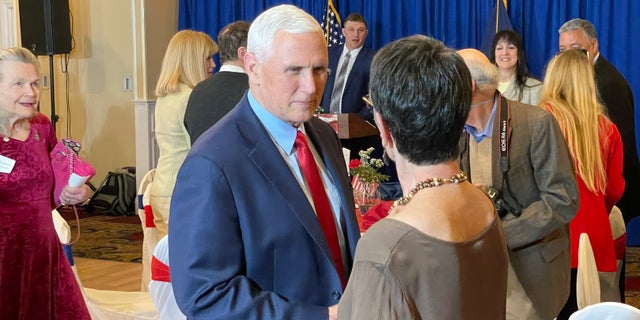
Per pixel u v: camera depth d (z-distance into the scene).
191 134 2.96
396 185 3.47
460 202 1.15
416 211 1.12
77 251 5.69
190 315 1.45
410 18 6.34
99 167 7.72
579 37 4.14
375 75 1.17
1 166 2.59
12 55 2.59
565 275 2.35
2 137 2.61
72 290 2.82
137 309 2.85
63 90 7.74
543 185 2.27
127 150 7.58
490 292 1.17
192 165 1.49
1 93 2.56
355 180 3.08
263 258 1.49
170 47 3.56
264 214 1.49
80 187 2.79
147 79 7.02
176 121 3.47
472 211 1.16
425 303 1.08
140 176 7.10
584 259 2.16
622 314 1.60
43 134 2.78
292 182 1.54
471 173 2.36
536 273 2.30
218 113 2.87
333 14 6.42
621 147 2.93
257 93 1.58
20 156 2.63
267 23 1.50
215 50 3.66
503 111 2.29
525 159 2.28
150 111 7.05
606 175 2.88
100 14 7.50
